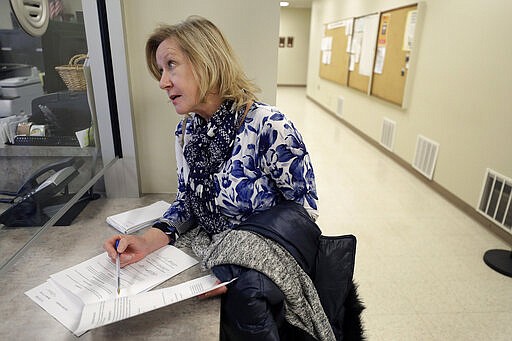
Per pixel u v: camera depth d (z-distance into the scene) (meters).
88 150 1.24
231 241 0.84
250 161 0.89
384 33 4.50
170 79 0.83
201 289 0.80
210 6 1.24
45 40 1.07
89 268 0.90
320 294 0.92
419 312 1.85
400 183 3.64
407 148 4.03
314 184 0.94
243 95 0.90
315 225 0.89
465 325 1.77
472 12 2.87
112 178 1.36
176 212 1.07
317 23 8.44
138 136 1.37
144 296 0.77
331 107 7.32
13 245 0.87
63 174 1.10
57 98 1.10
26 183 0.97
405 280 2.10
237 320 0.78
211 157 0.90
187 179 1.02
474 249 2.43
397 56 4.15
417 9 3.66
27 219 0.93
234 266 0.82
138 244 0.95
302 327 0.86
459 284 2.07
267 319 0.77
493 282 2.09
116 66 1.23
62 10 1.14
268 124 0.86
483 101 2.74
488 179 2.69
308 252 0.86
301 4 9.94
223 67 0.84
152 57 0.90
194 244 1.00
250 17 1.25
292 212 0.87
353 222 2.80
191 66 0.82
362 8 5.38
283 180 0.90
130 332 0.73
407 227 2.73
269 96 1.35
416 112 3.81
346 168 4.08
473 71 2.86
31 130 1.01
